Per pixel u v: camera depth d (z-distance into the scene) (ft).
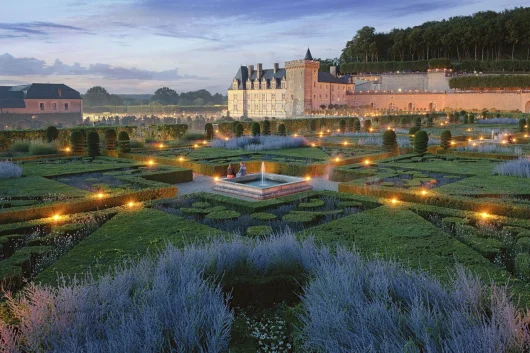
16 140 96.99
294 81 340.59
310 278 21.25
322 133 137.28
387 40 464.24
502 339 14.99
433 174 60.34
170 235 31.50
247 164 71.20
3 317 17.98
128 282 20.34
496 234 31.07
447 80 352.49
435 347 14.67
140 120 264.93
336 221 34.71
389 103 351.46
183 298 18.37
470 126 176.35
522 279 23.58
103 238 30.66
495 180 53.57
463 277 19.62
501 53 429.38
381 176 56.39
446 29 422.41
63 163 73.15
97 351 15.15
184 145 102.27
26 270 25.54
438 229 32.19
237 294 22.29
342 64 442.09
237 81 395.55
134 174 59.41
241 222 37.01
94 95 640.58
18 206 40.96
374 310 16.61
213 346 16.07
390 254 26.96
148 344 15.52
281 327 19.93
